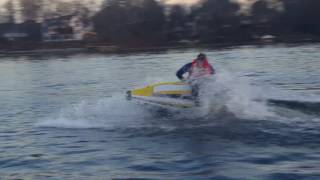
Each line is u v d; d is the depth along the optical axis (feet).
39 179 42.34
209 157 47.11
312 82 110.11
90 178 41.98
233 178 40.65
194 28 467.93
